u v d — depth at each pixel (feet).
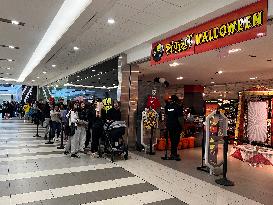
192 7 15.99
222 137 17.28
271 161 21.12
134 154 23.52
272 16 12.41
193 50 16.76
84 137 22.66
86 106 23.08
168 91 57.57
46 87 82.99
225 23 14.42
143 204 11.30
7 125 45.44
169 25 18.19
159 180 15.20
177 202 11.77
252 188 14.44
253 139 29.19
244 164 21.24
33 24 22.44
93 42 25.73
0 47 32.45
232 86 48.78
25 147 24.02
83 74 38.83
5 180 13.75
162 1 15.62
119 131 20.53
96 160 19.97
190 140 29.12
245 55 23.29
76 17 18.44
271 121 27.99
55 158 19.85
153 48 21.13
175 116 21.94
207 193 13.21
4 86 109.09
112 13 17.87
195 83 49.78
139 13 17.69
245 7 13.25
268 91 28.09
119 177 15.44
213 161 17.07
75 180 14.35
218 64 28.04
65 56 33.37
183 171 17.70
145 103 27.40
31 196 11.58
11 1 17.52
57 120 26.99
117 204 11.13
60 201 11.16
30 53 36.27
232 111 36.60
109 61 28.96
